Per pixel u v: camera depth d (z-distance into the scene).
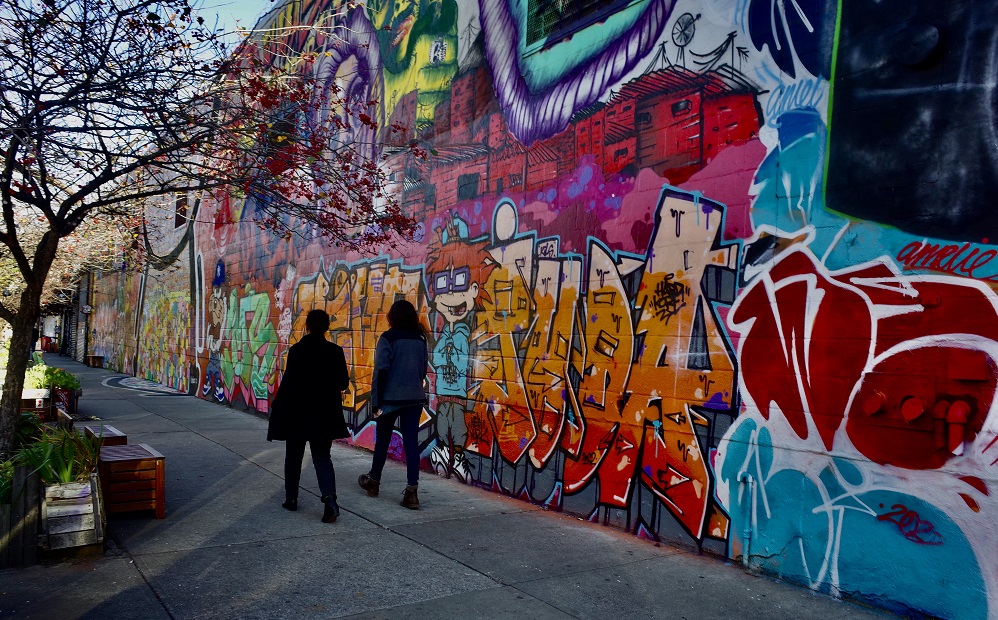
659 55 5.12
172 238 17.08
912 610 3.50
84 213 5.21
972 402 3.34
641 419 5.03
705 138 4.74
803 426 4.05
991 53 3.40
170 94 4.79
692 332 4.72
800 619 3.53
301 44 10.73
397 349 5.85
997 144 3.35
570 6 5.93
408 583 3.88
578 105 5.79
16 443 5.85
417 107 7.93
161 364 17.84
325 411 5.19
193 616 3.32
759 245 4.34
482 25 6.99
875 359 3.73
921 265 3.58
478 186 6.89
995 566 3.22
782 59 4.32
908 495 3.55
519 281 6.28
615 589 3.90
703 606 3.69
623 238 5.29
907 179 3.68
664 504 4.81
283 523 5.00
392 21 8.53
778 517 4.14
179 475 6.52
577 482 5.51
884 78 3.81
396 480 6.73
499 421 6.36
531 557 4.43
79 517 4.14
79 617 3.26
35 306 4.99
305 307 10.20
